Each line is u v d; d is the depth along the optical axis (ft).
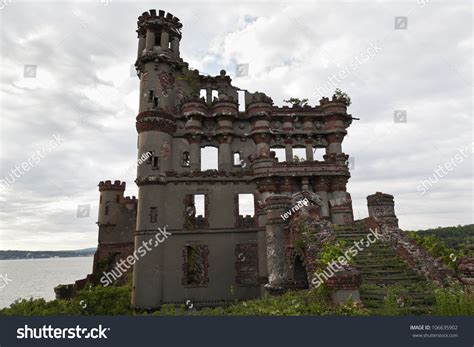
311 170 99.40
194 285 88.84
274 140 109.40
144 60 103.45
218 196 96.37
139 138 99.55
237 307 50.49
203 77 114.83
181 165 101.35
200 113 103.76
